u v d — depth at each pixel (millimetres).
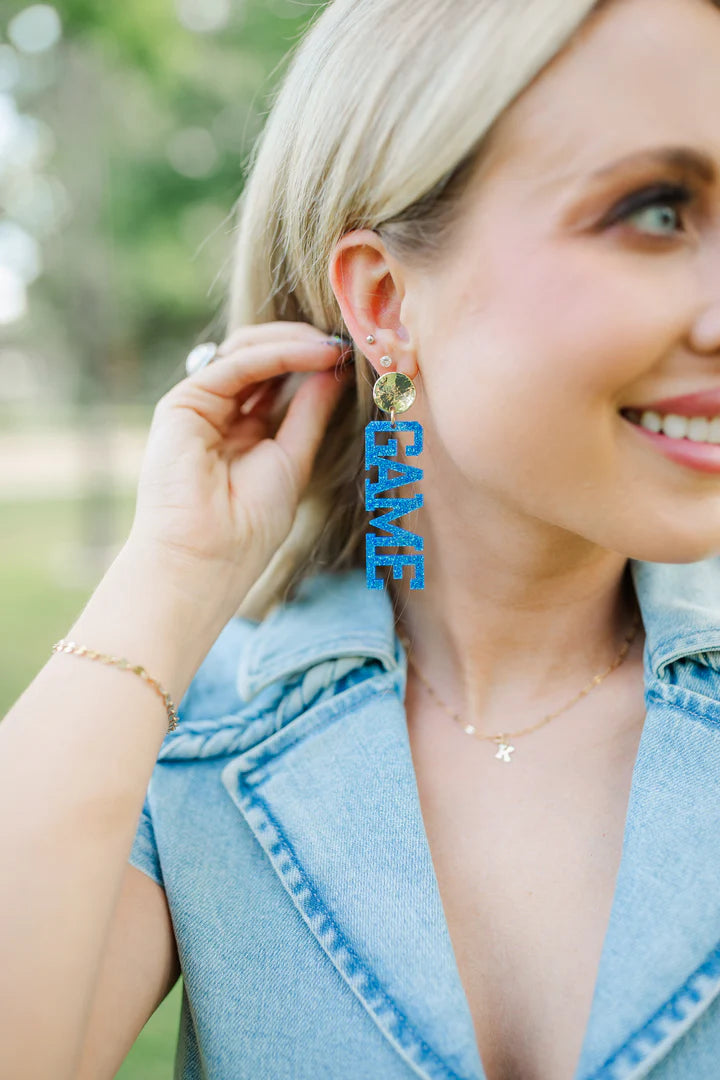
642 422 816
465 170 833
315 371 1140
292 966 939
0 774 893
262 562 1083
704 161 762
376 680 1042
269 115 1112
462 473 906
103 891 878
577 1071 829
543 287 797
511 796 1004
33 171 8078
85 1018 857
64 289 8477
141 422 17625
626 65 766
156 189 15031
